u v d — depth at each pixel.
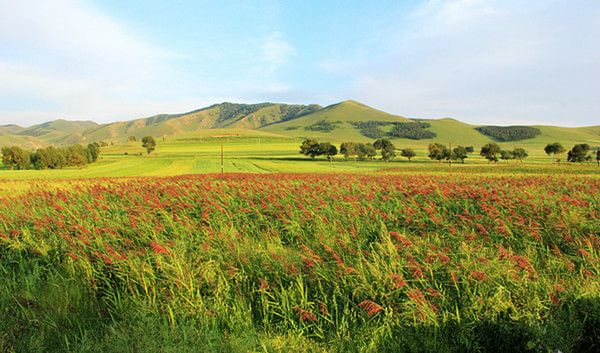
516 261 7.15
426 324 5.69
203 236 9.75
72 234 10.31
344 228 10.68
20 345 5.51
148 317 5.78
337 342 5.55
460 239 9.57
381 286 6.43
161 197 17.25
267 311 6.34
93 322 6.43
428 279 6.76
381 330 5.58
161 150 186.75
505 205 13.08
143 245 9.59
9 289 7.30
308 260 7.37
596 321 5.48
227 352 5.33
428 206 12.97
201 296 6.71
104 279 7.54
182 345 5.15
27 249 9.61
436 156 134.50
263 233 11.00
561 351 5.14
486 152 132.38
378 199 14.95
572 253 8.92
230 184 20.62
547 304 5.98
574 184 22.00
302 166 105.75
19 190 25.86
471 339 5.45
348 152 143.75
